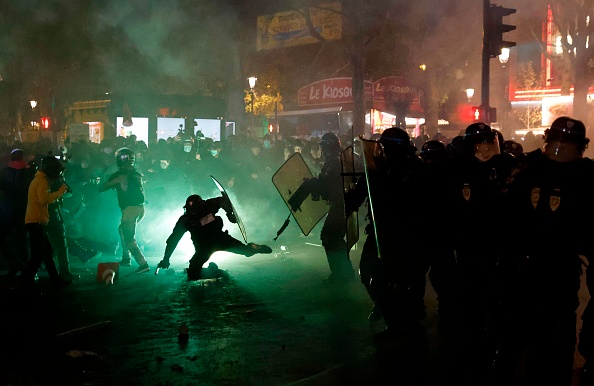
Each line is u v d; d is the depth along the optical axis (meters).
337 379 5.88
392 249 6.92
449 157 7.41
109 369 6.11
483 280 6.19
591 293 4.93
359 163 10.39
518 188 4.56
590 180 4.41
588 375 5.31
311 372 6.09
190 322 7.80
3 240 10.15
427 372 6.04
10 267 10.26
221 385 5.74
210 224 10.38
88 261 12.43
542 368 4.52
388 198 6.88
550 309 4.46
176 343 6.95
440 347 6.77
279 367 6.22
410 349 6.72
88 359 6.38
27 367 6.10
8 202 10.06
